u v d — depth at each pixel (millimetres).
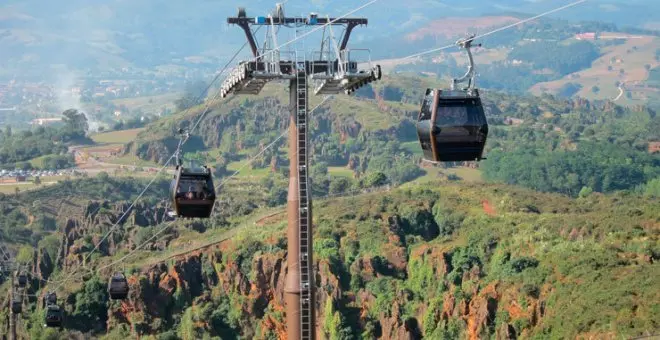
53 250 188625
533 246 135375
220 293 142250
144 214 174250
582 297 112438
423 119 49656
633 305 106125
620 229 137000
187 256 147875
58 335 135250
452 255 139625
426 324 126188
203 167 56844
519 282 124062
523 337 114438
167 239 160625
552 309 114875
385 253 144625
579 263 122188
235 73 53375
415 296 135375
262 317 136625
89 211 180500
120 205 181625
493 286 125938
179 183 56031
